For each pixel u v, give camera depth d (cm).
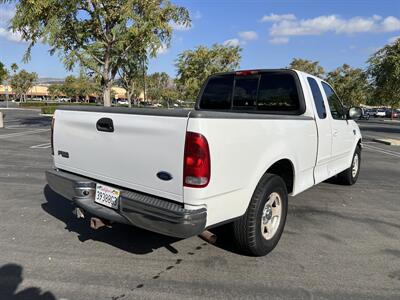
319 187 738
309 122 482
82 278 350
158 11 1313
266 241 402
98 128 384
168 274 361
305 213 564
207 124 308
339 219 539
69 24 1338
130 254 405
